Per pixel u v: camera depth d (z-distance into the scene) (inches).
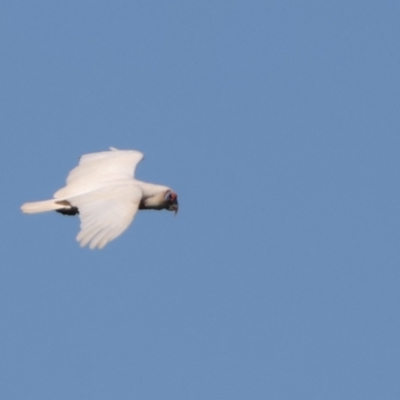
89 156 1114.7
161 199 1102.4
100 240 1012.5
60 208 1061.8
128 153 1119.0
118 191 1040.8
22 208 1064.8
